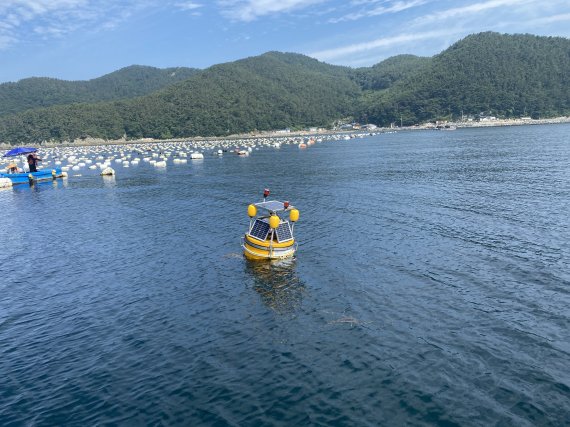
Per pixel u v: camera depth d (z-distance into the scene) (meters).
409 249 31.84
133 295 25.78
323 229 38.50
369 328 20.56
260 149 164.38
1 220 49.72
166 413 15.14
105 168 98.69
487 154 101.62
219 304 23.92
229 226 41.53
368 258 30.30
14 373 18.17
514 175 66.00
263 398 15.75
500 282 25.17
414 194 53.97
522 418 14.31
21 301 25.78
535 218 39.03
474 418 14.38
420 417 14.51
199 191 65.25
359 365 17.61
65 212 52.88
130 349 19.64
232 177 81.31
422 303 22.95
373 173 77.25
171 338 20.44
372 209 46.06
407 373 16.95
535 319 20.77
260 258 30.92
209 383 16.78
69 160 128.50
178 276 28.52
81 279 28.97
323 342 19.48
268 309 23.06
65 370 18.23
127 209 52.94
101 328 21.84
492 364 17.34
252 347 19.31
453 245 32.28
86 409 15.58
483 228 36.53
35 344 20.58
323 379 16.77
